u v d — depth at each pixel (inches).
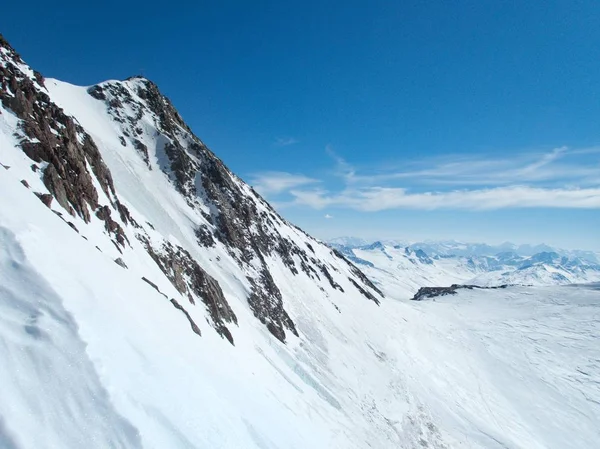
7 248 394.9
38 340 334.0
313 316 2062.0
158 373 431.8
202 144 2738.7
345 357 1802.4
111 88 2502.5
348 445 1003.3
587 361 2738.7
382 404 1520.7
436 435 1486.2
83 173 1006.4
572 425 1914.4
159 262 1138.0
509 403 2053.4
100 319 420.2
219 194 2297.0
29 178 743.1
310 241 3705.7
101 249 786.8
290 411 877.2
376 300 3331.7
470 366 2492.6
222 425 457.7
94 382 339.3
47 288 382.9
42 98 1112.2
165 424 372.5
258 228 2461.9
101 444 307.3
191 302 1099.9
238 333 1246.9
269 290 1875.0
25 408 287.9
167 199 1919.3
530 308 4271.7
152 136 2306.8
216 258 1779.0
